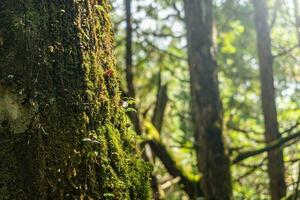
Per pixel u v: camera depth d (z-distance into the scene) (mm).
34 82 1931
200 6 7078
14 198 1854
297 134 6902
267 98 8016
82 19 2088
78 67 2020
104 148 2037
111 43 2287
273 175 7523
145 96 10594
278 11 9969
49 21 1999
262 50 8211
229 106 10828
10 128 1904
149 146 7727
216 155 6840
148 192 2189
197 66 7023
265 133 7988
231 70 10859
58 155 1904
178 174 7727
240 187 9016
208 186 6844
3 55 1955
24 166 1882
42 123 1907
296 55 10289
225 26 10039
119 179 2068
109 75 2160
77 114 1974
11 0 1991
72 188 1908
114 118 2152
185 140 9523
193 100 7133
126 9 8016
